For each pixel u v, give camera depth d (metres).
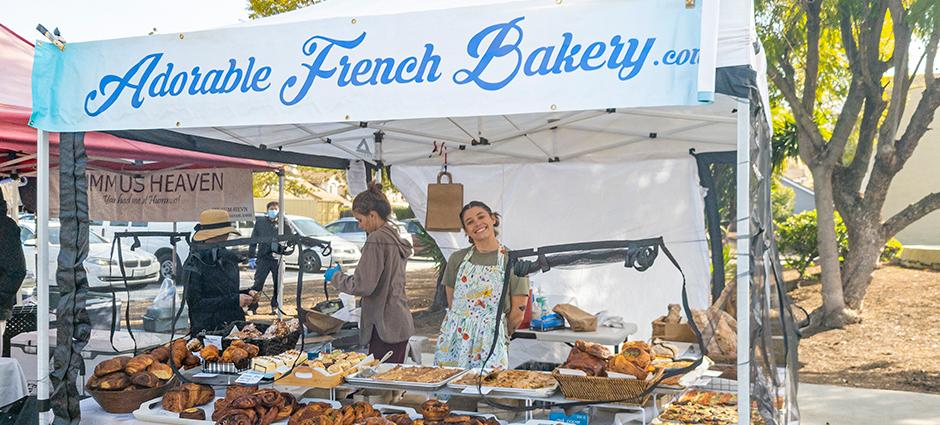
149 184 6.42
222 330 4.05
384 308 4.43
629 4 2.58
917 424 6.01
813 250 11.20
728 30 2.49
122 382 3.44
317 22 2.97
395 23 2.86
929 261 11.50
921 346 8.94
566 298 5.86
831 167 9.95
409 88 2.83
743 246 2.57
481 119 5.05
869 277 10.23
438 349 4.08
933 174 11.91
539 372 3.47
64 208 3.39
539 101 2.67
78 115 3.32
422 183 6.46
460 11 2.78
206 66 3.12
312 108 2.96
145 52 3.21
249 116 3.05
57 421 3.39
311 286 4.84
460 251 4.25
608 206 5.95
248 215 6.77
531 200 6.16
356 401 3.35
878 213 10.22
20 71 5.50
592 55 2.61
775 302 3.49
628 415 3.19
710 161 5.65
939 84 9.61
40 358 3.42
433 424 3.07
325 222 13.16
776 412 3.04
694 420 3.02
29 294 8.01
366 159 6.41
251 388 3.35
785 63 10.26
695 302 5.64
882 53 10.45
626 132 5.59
